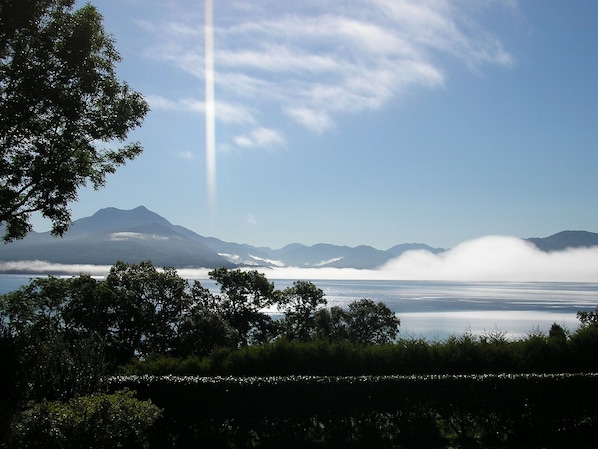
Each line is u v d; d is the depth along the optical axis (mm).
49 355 10320
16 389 9578
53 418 8328
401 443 11492
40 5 12602
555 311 155750
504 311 156750
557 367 14258
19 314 28109
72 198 14031
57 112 12961
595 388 12023
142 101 14492
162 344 37312
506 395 11875
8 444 7793
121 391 9977
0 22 12016
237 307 47062
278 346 14148
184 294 40500
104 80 13656
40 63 12641
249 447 11320
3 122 12258
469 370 13922
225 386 11500
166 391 11461
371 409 11641
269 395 11500
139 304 37688
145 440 10852
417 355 14023
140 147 15680
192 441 11367
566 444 11523
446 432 12195
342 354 13977
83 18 12969
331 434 11531
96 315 35406
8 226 14445
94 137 13930
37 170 13242
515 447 11281
